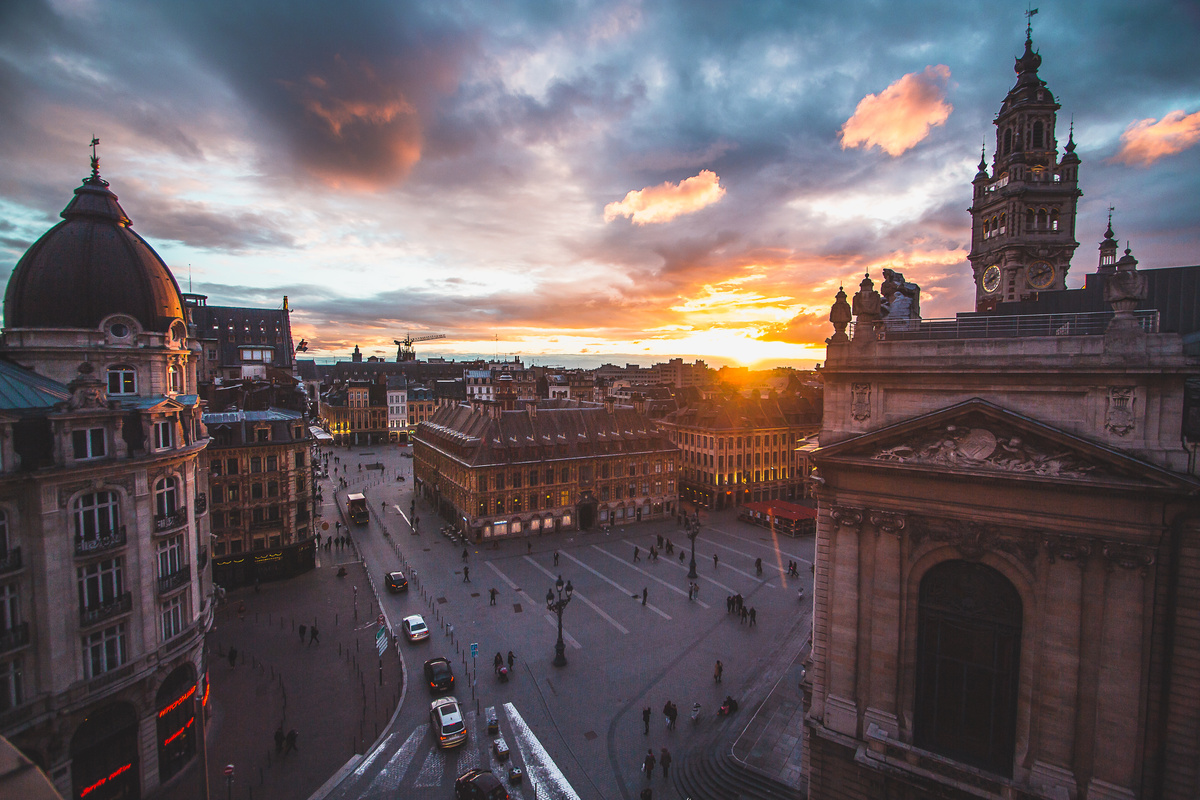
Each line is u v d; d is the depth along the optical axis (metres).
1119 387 19.27
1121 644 19.00
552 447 73.50
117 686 26.73
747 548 66.75
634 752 31.34
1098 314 25.16
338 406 159.62
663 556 63.53
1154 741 18.72
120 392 29.98
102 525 26.94
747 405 93.75
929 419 21.94
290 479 56.22
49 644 24.77
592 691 36.84
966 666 22.08
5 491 23.81
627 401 141.50
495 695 36.28
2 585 23.73
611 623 46.44
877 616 23.36
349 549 65.12
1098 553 19.44
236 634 44.25
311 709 34.72
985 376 21.56
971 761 21.86
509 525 69.94
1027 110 39.94
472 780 27.05
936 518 22.19
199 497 34.56
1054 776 19.89
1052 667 20.03
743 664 40.19
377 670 39.16
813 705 24.97
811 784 24.70
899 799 22.70
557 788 28.69
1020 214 39.81
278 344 111.75
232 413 56.94
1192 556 18.20
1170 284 27.06
